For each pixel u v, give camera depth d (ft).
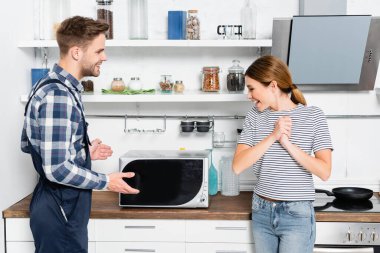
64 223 6.91
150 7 9.99
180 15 9.44
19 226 8.56
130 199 8.68
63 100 6.37
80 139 6.82
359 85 9.59
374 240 8.13
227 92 9.61
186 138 10.18
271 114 7.69
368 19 8.72
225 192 9.72
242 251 8.44
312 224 7.37
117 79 9.65
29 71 9.78
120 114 10.21
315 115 7.51
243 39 9.35
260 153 7.35
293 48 9.04
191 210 8.57
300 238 7.28
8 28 8.79
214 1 9.95
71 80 6.75
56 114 6.31
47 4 9.49
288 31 8.94
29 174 9.75
